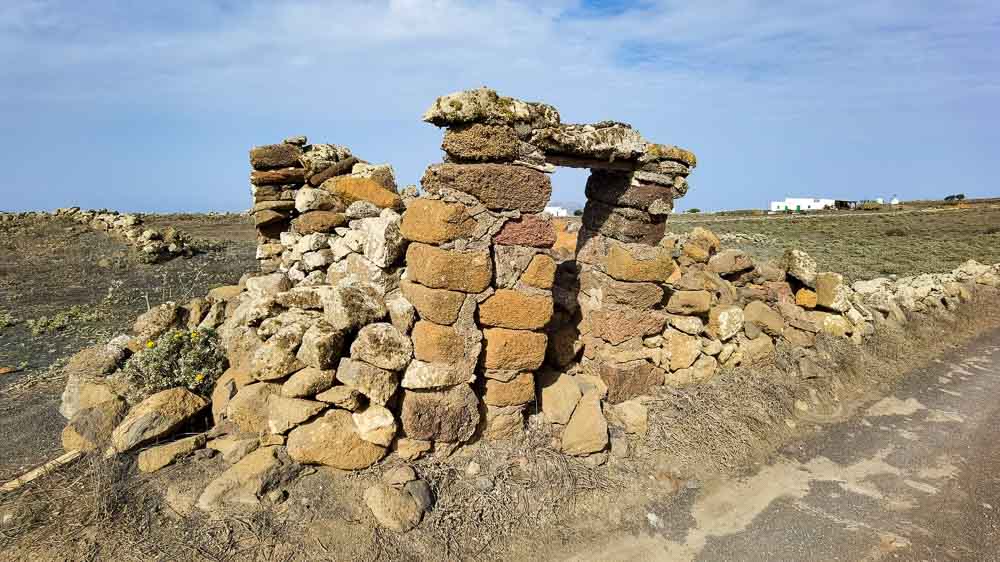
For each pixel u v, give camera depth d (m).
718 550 4.30
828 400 7.27
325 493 4.18
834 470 5.63
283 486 4.18
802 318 8.50
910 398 7.66
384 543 3.86
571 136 4.99
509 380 4.87
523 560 4.02
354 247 5.45
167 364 5.20
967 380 8.48
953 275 15.11
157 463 4.34
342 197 6.37
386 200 6.38
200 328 5.70
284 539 3.78
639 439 5.45
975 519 4.81
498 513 4.30
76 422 4.71
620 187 5.87
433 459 4.63
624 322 5.79
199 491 4.11
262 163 7.70
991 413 7.21
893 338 9.59
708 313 6.98
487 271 4.53
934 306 11.76
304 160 7.56
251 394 4.67
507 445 4.91
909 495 5.20
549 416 5.21
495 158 4.51
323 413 4.48
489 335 4.75
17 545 3.62
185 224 32.28
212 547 3.68
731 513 4.78
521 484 4.58
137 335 6.06
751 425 6.03
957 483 5.43
